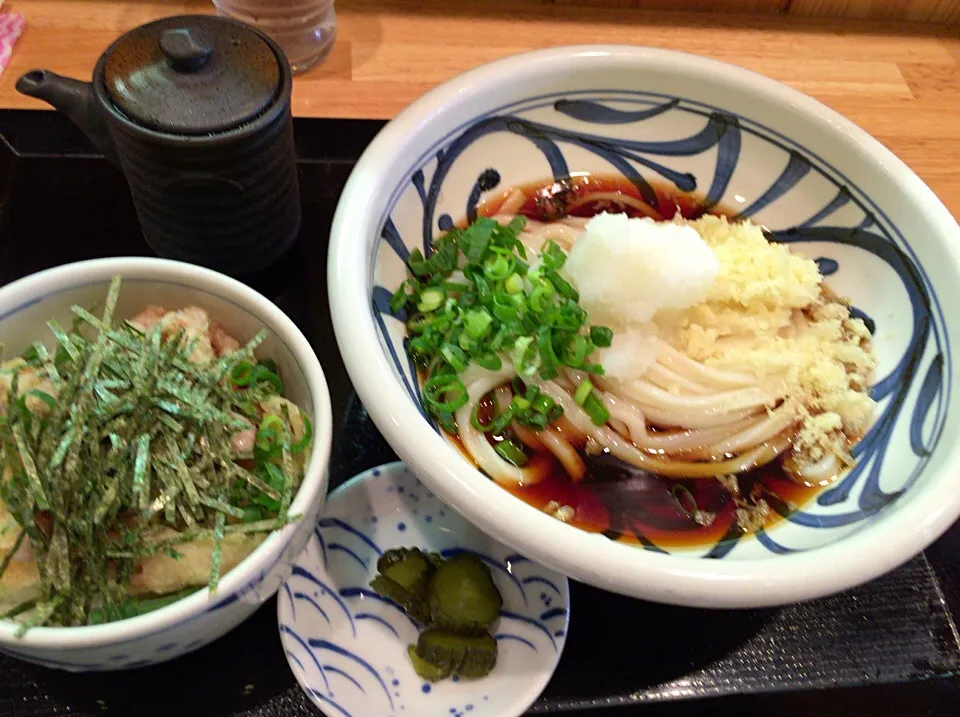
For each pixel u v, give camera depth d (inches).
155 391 10.3
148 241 14.1
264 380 11.2
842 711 12.3
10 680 11.1
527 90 14.2
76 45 17.0
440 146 13.6
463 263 13.6
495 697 11.4
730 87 14.3
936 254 12.8
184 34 11.8
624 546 9.5
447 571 11.6
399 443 10.1
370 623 12.0
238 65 12.0
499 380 13.0
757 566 9.5
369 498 12.9
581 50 14.3
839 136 13.8
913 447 11.7
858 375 13.2
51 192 15.1
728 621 12.2
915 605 12.5
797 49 19.0
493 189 15.0
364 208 11.9
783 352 13.2
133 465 9.9
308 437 10.5
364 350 10.5
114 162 13.4
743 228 14.3
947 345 12.3
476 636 11.5
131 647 9.1
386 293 12.6
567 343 12.6
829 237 14.4
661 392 13.1
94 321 10.6
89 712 11.0
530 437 12.9
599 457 12.9
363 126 16.3
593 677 11.7
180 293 11.4
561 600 11.9
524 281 13.0
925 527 9.9
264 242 13.8
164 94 11.6
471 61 17.8
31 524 9.5
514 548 9.7
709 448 13.0
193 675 11.3
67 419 9.9
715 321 13.5
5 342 10.9
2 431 9.8
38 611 9.1
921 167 17.2
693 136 15.1
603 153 15.3
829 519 11.6
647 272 12.4
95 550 9.7
